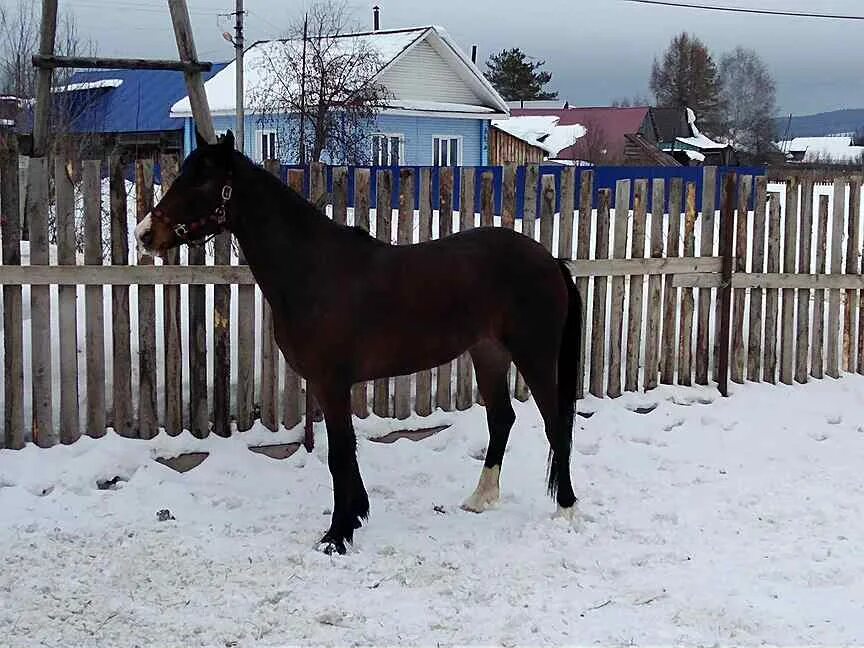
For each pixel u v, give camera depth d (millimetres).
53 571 4531
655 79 78938
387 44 27531
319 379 5016
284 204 5027
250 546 4891
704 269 7504
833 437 7027
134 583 4430
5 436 5918
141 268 5992
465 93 29406
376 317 5008
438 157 28750
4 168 5758
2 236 5793
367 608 4211
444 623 4074
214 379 6242
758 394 7570
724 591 4414
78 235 8305
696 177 23328
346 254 5062
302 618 4113
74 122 17359
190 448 6113
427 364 5254
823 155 76938
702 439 6824
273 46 29344
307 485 5832
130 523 5125
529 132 43594
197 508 5414
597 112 48906
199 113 6484
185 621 4066
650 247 7391
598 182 23547
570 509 5395
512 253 5324
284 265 5000
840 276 7848
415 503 5672
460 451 6469
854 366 8141
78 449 5922
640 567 4754
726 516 5480
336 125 22188
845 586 4512
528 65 72750
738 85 75438
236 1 22062
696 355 7668
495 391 5645
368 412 6707
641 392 7441
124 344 6059
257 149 25672
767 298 7766
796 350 7906
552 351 5395
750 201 7707
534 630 4016
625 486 5977
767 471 6293
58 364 6262
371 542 5004
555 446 5391
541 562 4770
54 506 5281
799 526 5320
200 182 4930
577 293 5469
